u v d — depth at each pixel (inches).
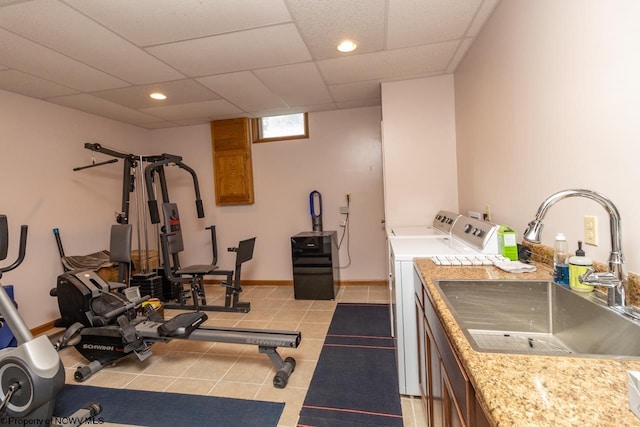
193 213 179.3
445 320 37.8
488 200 85.4
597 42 42.4
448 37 87.8
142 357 88.5
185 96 126.1
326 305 137.3
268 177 169.5
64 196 131.7
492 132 80.7
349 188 162.2
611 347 36.6
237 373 85.7
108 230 152.9
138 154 171.6
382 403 70.6
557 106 52.3
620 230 36.5
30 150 119.3
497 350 30.0
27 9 66.1
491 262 62.9
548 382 24.4
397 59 100.6
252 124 169.8
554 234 56.4
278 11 71.6
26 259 116.6
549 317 49.8
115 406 72.9
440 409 44.9
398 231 109.0
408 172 120.8
